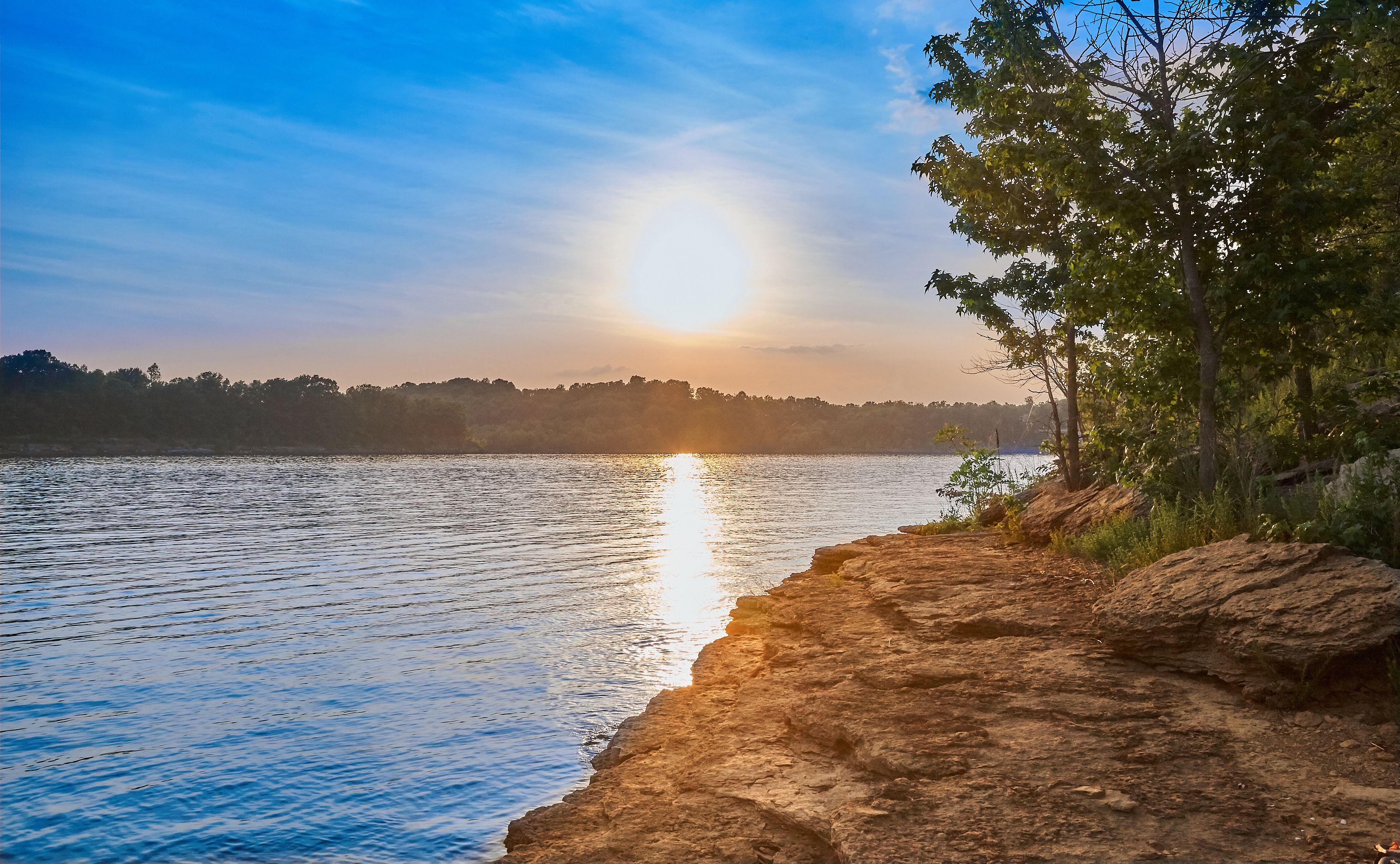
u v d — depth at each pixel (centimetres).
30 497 6019
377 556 2755
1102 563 1228
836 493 6731
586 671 1223
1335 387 1252
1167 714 635
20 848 673
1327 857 414
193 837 689
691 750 729
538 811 636
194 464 14912
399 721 991
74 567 2511
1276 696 636
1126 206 1159
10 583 2198
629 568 2430
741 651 1189
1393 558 755
